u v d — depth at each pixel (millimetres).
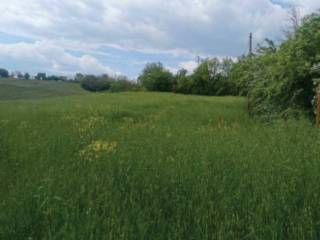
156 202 4465
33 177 5730
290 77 14711
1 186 5754
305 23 15086
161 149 7203
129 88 92688
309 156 6191
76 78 134625
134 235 3658
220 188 4711
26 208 4320
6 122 13250
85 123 12992
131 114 19516
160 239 3660
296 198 4312
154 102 28906
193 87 77000
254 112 17922
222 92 74188
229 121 15719
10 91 108812
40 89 115375
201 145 7617
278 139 8117
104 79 124000
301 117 12344
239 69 21594
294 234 3605
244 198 4395
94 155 6805
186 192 4762
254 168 5551
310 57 14461
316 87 13422
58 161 6812
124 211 4176
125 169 5664
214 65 75375
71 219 3977
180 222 3984
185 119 16719
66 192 4754
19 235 3834
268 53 18703
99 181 5156
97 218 3959
